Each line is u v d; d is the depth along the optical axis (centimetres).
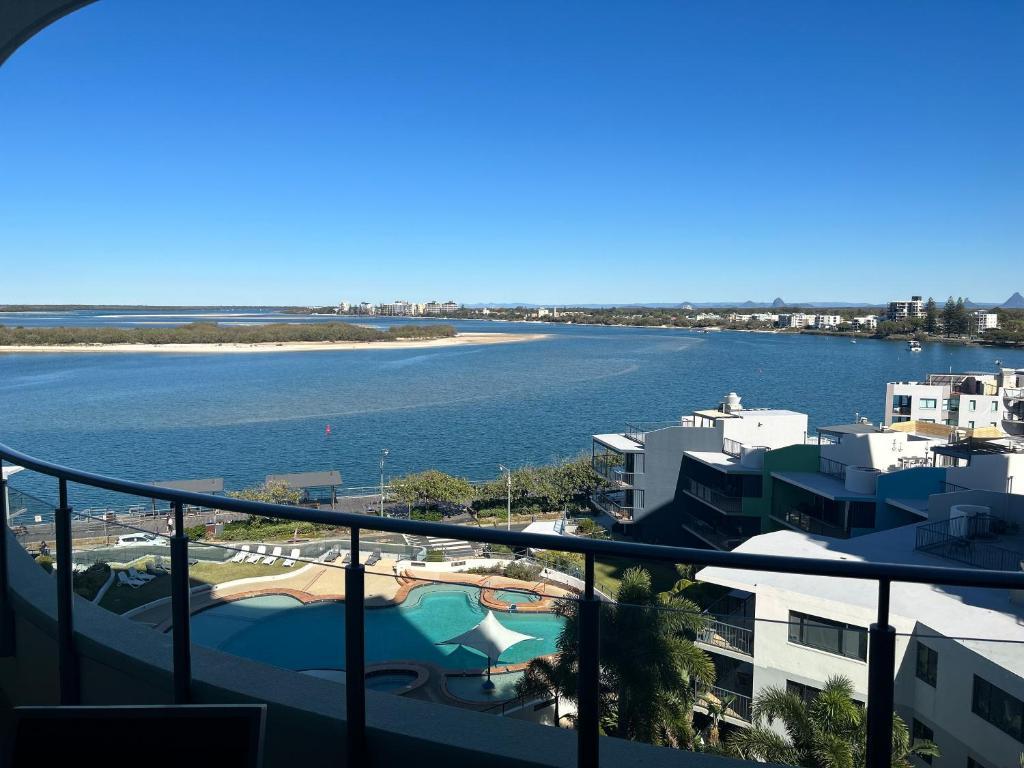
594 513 3934
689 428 3105
